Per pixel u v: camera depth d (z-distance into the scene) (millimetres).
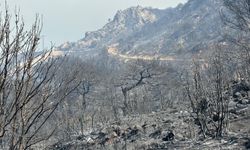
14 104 4070
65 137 20281
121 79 60469
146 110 44594
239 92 21828
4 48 4027
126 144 20312
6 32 4043
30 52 4121
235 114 18750
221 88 15672
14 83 4070
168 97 51781
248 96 21125
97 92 49781
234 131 15867
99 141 22859
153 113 29453
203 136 15594
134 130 22703
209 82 16328
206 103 16078
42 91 4176
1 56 4020
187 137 17734
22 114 4176
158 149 15742
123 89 48656
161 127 21781
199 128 18188
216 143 13617
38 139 4508
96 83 51219
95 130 26938
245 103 20625
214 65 16328
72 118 24719
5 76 4020
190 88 17906
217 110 15773
